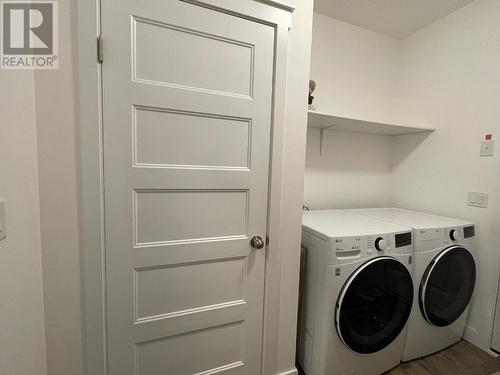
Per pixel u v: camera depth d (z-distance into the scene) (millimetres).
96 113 899
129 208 985
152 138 1000
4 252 687
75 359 952
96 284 948
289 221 1300
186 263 1107
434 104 1999
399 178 2299
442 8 1829
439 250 1503
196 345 1168
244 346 1263
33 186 835
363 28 2127
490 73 1647
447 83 1907
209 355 1199
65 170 887
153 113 992
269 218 1238
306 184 2047
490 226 1646
